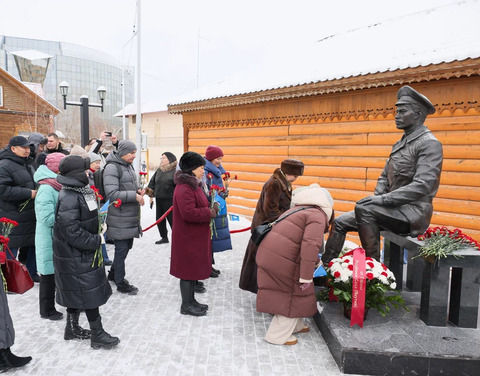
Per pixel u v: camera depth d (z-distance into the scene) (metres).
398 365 2.89
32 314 4.02
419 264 4.21
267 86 7.47
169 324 3.82
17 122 22.78
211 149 5.41
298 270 3.32
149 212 10.84
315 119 7.33
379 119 6.52
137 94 13.89
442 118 5.79
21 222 4.65
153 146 39.44
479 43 5.15
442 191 5.88
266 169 8.53
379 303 3.45
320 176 7.46
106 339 3.30
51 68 92.44
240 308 4.26
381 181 4.13
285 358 3.19
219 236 5.17
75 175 3.09
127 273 5.43
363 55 6.69
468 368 2.85
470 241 3.48
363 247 3.82
